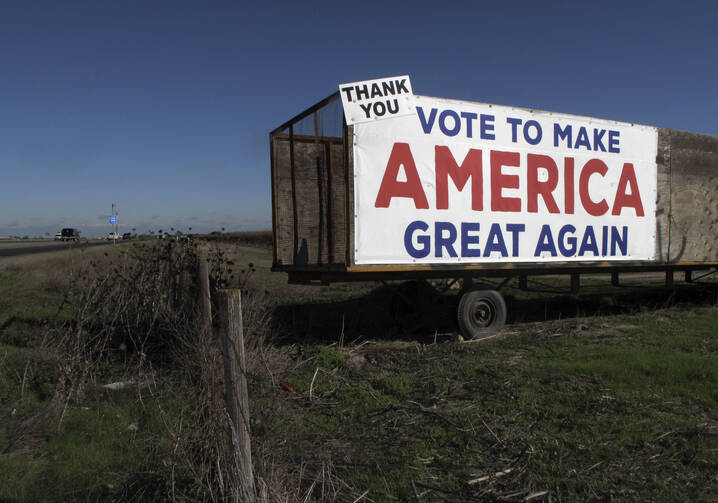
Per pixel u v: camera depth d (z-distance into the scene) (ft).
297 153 26.61
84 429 14.26
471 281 25.49
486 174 24.27
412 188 22.43
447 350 22.82
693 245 31.76
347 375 19.56
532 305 36.55
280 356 20.65
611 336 24.95
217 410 10.52
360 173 21.30
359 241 21.26
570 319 30.68
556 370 18.81
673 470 11.42
